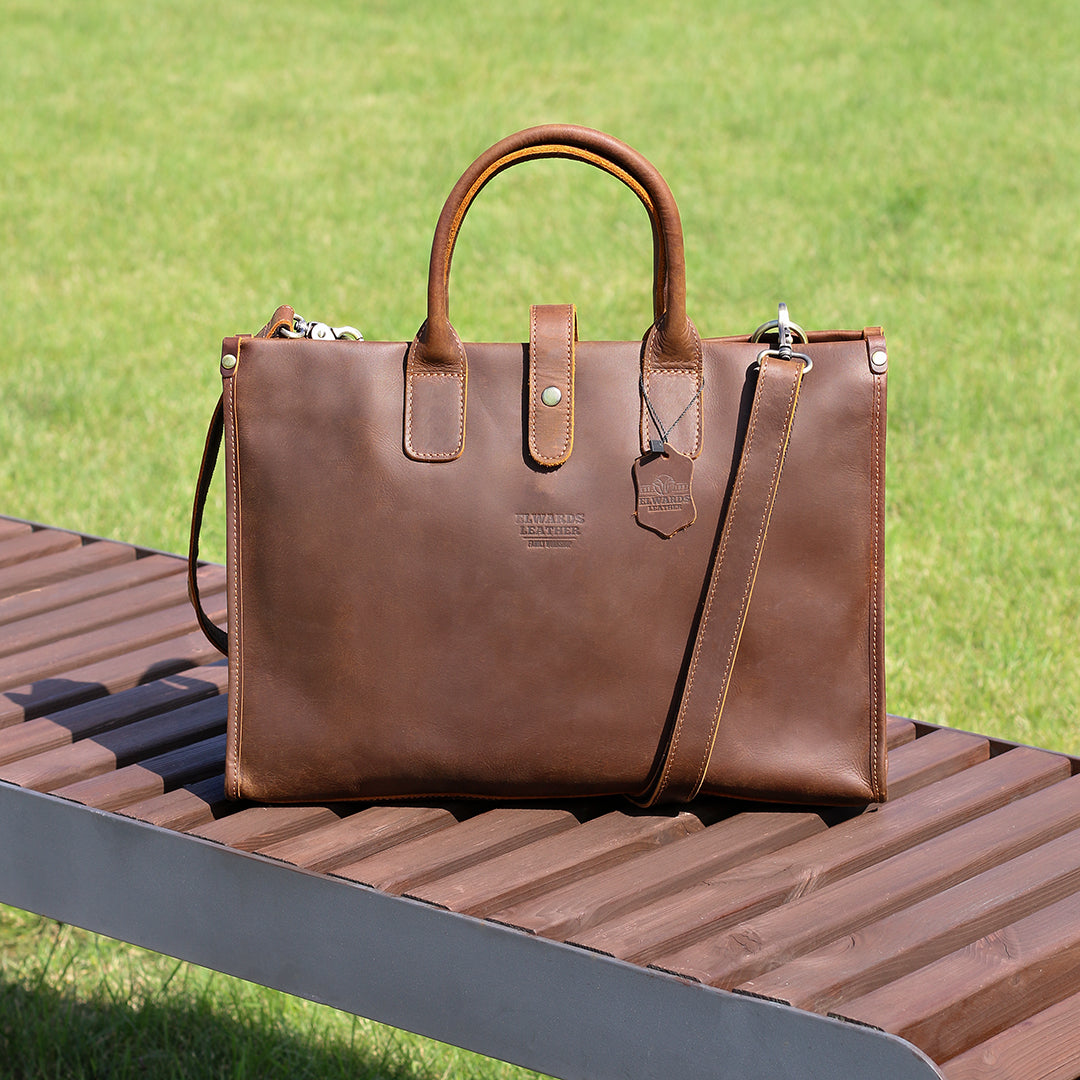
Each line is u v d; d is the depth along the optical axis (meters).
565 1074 1.29
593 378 1.49
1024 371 4.96
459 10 11.11
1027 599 3.41
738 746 1.49
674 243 1.46
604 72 9.38
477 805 1.57
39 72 9.62
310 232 6.70
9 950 2.55
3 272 6.27
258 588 1.49
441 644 1.48
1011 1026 1.25
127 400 4.92
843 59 9.43
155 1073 2.20
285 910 1.41
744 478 1.45
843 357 1.48
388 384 1.49
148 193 7.38
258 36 10.52
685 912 1.34
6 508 3.99
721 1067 1.21
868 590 1.49
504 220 6.77
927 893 1.41
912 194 6.86
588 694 1.47
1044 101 8.41
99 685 1.91
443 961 1.33
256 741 1.49
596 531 1.47
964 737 1.80
